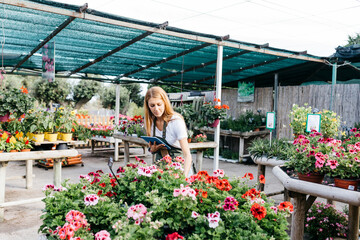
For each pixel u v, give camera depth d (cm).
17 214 416
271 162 427
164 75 967
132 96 2058
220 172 233
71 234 153
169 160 239
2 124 478
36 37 566
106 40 579
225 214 180
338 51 679
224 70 891
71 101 1934
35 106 488
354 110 691
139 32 534
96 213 185
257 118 883
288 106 838
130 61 765
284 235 178
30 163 546
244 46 592
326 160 271
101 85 1975
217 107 572
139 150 1078
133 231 153
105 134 870
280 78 935
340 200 252
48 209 198
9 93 446
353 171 257
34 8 385
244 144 909
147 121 271
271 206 198
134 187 205
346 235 349
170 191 196
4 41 595
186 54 700
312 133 368
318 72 841
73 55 695
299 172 286
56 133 479
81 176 234
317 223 355
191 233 182
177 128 252
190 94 1028
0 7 415
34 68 881
